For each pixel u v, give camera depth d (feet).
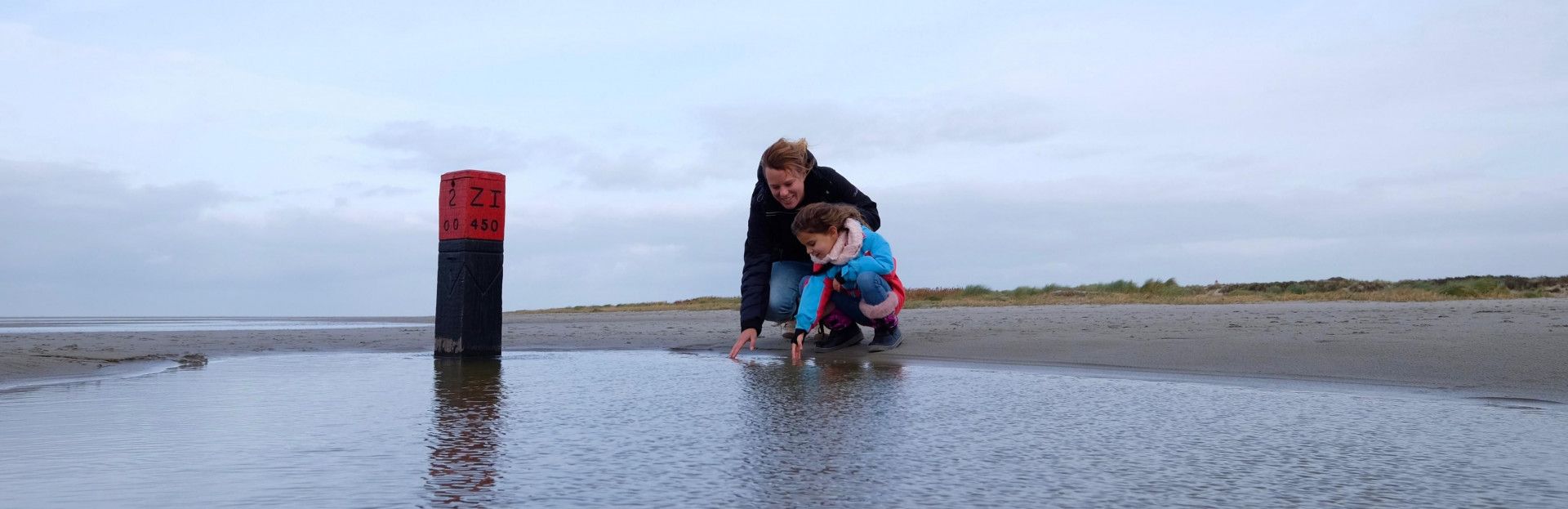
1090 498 4.58
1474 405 8.25
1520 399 8.68
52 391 9.41
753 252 16.10
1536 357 11.30
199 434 6.52
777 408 8.05
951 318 27.14
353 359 14.60
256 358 14.65
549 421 7.25
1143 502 4.47
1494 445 6.14
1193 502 4.47
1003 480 4.98
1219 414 7.68
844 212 14.79
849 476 5.09
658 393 9.26
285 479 4.97
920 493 4.66
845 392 9.30
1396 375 10.50
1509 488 4.83
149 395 9.08
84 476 5.02
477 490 4.70
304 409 7.93
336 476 5.04
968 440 6.35
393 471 5.19
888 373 11.64
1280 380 10.45
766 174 15.14
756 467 5.34
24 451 5.79
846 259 14.61
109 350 14.30
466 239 15.12
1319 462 5.54
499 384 10.20
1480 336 14.26
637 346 17.80
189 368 12.60
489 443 6.19
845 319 15.81
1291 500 4.53
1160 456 5.76
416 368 12.44
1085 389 9.62
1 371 11.10
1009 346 14.96
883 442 6.26
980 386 9.98
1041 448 6.02
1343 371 10.96
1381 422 7.25
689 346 17.63
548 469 5.27
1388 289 58.49
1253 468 5.35
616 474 5.14
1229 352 13.08
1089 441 6.29
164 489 4.69
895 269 15.65
